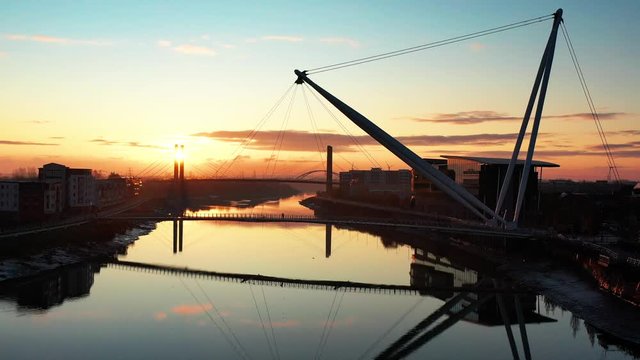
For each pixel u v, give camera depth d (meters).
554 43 121.56
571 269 112.44
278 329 80.56
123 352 69.50
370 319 86.88
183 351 70.50
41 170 175.50
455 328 82.88
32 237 129.62
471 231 125.75
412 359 69.50
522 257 129.12
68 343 72.50
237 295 100.19
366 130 118.75
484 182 168.88
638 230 142.50
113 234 167.00
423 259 143.88
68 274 116.50
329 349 72.75
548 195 194.25
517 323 85.56
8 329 77.75
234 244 169.38
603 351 73.06
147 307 90.69
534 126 125.50
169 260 137.75
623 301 89.62
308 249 160.75
